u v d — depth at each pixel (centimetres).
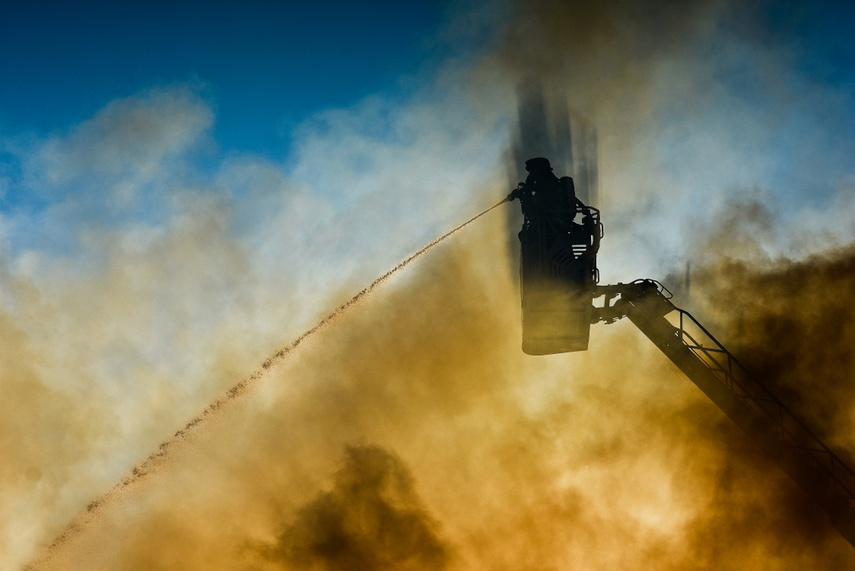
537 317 1538
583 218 1570
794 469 1543
